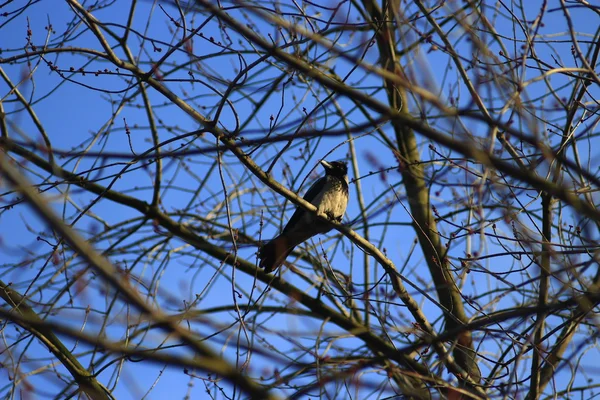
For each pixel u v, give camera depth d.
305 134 7.15
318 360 9.52
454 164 10.51
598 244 9.36
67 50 10.43
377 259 12.04
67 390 12.23
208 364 5.50
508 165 6.55
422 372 11.76
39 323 5.24
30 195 4.86
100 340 5.28
